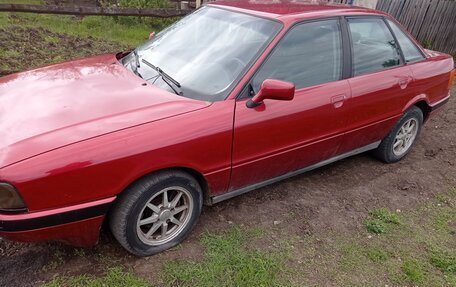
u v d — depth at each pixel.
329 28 3.44
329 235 3.25
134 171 2.40
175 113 2.62
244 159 2.94
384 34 3.95
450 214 3.73
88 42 7.33
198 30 3.46
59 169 2.18
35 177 2.12
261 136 2.95
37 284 2.48
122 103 2.67
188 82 2.97
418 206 3.80
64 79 3.01
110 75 3.10
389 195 3.91
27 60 5.94
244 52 3.05
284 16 3.21
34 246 2.76
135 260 2.75
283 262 2.89
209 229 3.12
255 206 3.47
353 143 3.82
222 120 2.72
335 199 3.73
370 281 2.85
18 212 2.16
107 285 2.52
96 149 2.28
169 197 2.76
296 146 3.25
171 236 2.85
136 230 2.60
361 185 4.02
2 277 2.50
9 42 6.57
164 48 3.44
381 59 3.86
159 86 2.97
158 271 2.68
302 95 3.17
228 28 3.30
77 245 2.51
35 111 2.55
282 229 3.23
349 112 3.53
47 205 2.21
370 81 3.65
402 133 4.39
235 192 3.15
